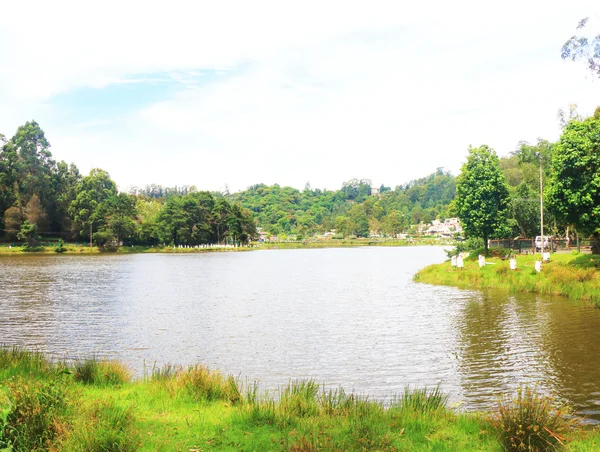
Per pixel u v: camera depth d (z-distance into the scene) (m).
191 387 14.01
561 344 21.92
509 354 20.61
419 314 31.69
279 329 27.89
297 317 32.09
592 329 24.61
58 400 10.44
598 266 39.69
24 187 153.00
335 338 25.12
